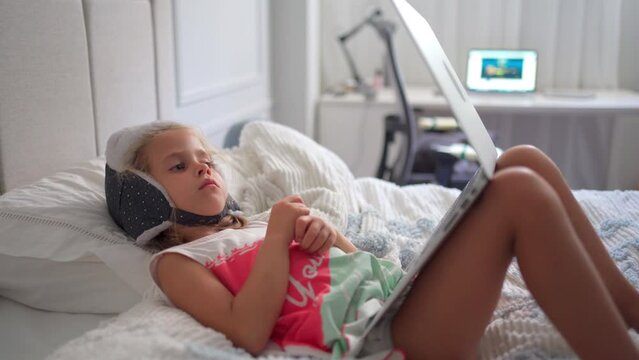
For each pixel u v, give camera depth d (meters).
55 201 1.20
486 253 0.91
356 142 3.18
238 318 0.95
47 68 1.34
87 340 0.90
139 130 1.19
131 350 0.85
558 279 0.86
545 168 1.09
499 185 0.90
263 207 1.51
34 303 1.17
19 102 1.27
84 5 1.46
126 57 1.66
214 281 1.02
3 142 1.23
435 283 0.94
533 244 0.87
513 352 1.00
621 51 3.37
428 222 1.47
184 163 1.17
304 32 3.10
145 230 1.16
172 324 0.94
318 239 1.04
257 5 2.90
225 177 1.47
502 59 3.16
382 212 1.57
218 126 2.44
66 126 1.41
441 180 2.60
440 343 0.94
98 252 1.14
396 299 0.93
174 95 1.97
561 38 3.34
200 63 2.27
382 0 3.45
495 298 0.94
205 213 1.17
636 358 0.86
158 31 1.83
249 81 2.81
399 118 2.78
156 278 1.06
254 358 0.92
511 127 3.46
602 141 3.40
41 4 1.31
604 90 3.36
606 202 1.52
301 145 1.69
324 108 3.16
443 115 3.20
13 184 1.27
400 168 2.70
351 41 3.53
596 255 1.05
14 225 1.14
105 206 1.26
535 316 1.08
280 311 0.99
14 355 1.00
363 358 0.92
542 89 3.37
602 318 0.85
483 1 3.30
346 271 1.05
